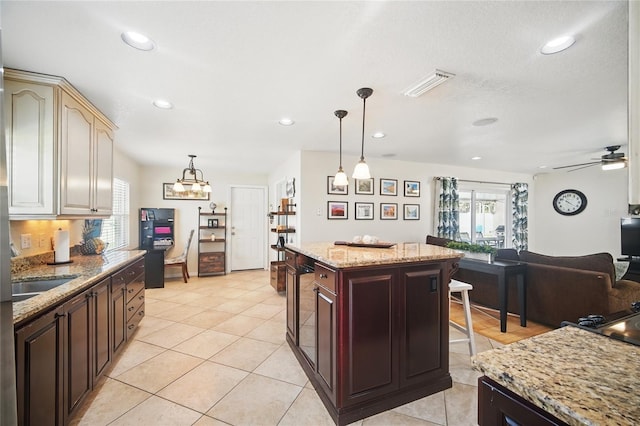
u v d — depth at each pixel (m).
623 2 1.31
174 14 1.39
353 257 1.90
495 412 0.75
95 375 1.98
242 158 4.88
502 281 3.07
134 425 1.70
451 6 1.34
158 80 2.06
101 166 2.70
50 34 1.52
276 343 2.83
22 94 1.88
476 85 2.18
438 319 2.05
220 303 4.12
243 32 1.54
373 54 1.75
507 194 6.57
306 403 1.92
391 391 1.87
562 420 0.58
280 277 4.53
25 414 1.26
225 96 2.35
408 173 5.21
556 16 1.41
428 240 4.87
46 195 1.93
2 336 0.82
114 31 1.51
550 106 2.59
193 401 1.93
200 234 6.02
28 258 2.28
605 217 5.79
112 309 2.31
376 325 1.82
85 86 2.13
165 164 5.43
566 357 0.78
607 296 2.68
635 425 0.52
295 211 4.54
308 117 2.86
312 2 1.32
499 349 0.83
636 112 0.57
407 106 2.58
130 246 4.91
